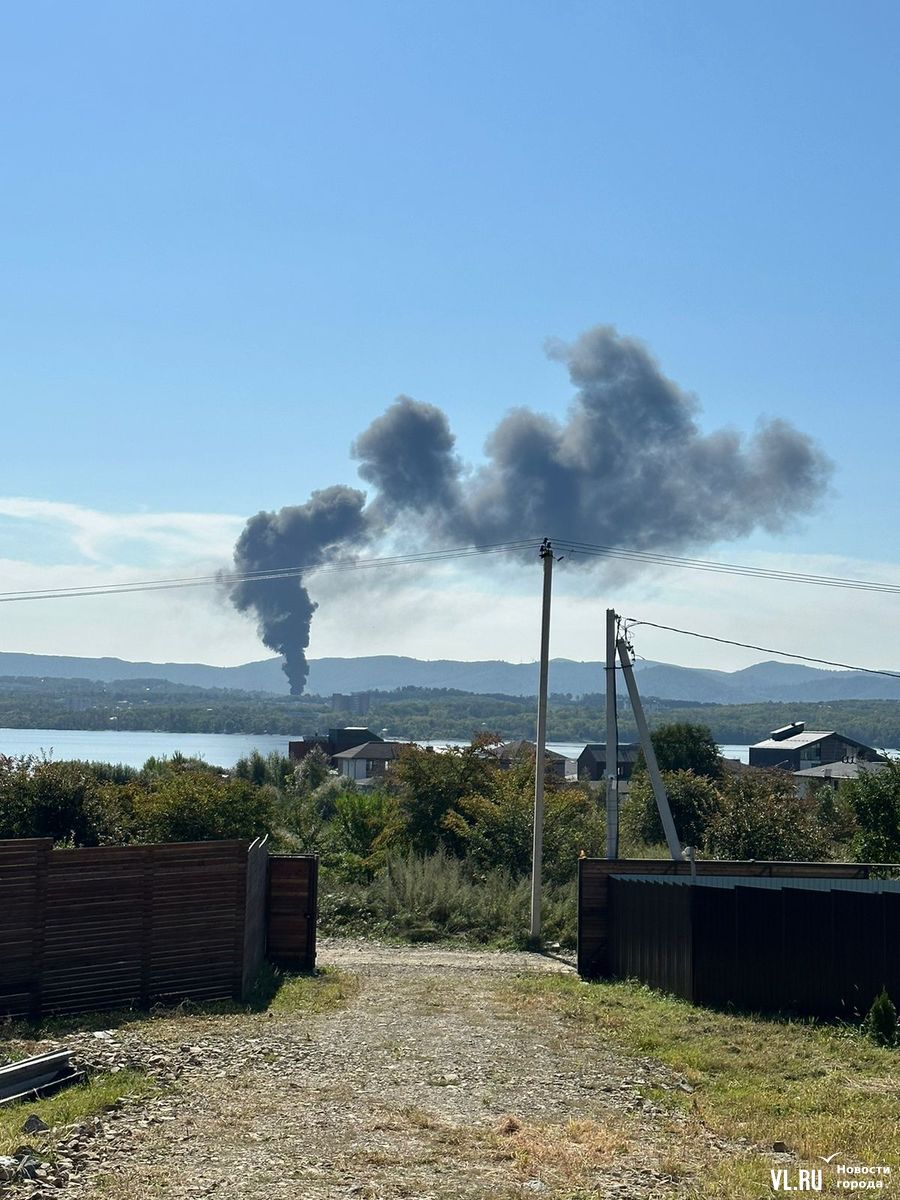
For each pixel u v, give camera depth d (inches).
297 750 3860.7
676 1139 390.9
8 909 536.7
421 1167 344.5
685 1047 548.4
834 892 646.5
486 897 1078.4
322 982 729.6
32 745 6939.0
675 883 736.3
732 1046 553.0
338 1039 537.0
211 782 1240.2
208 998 618.5
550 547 1016.9
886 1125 414.3
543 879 1213.7
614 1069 498.9
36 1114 378.6
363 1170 339.0
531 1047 540.7
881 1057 534.3
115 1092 414.6
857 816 1231.5
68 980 557.3
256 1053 492.1
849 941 640.4
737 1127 406.3
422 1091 441.4
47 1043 487.2
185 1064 466.3
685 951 683.4
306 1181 325.4
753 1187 333.4
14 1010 535.2
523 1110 421.4
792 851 1352.1
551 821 1280.8
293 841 1327.5
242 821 1195.3
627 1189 330.3
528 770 1425.9
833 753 3408.0
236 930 634.8
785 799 1477.6
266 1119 390.9
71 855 562.9
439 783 1407.5
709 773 2116.1
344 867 1250.0
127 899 585.0
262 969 736.3
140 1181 319.9
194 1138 365.4
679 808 1644.9
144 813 1150.3
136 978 587.2
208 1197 309.3
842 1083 482.9
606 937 804.6
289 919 781.9
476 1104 426.0
